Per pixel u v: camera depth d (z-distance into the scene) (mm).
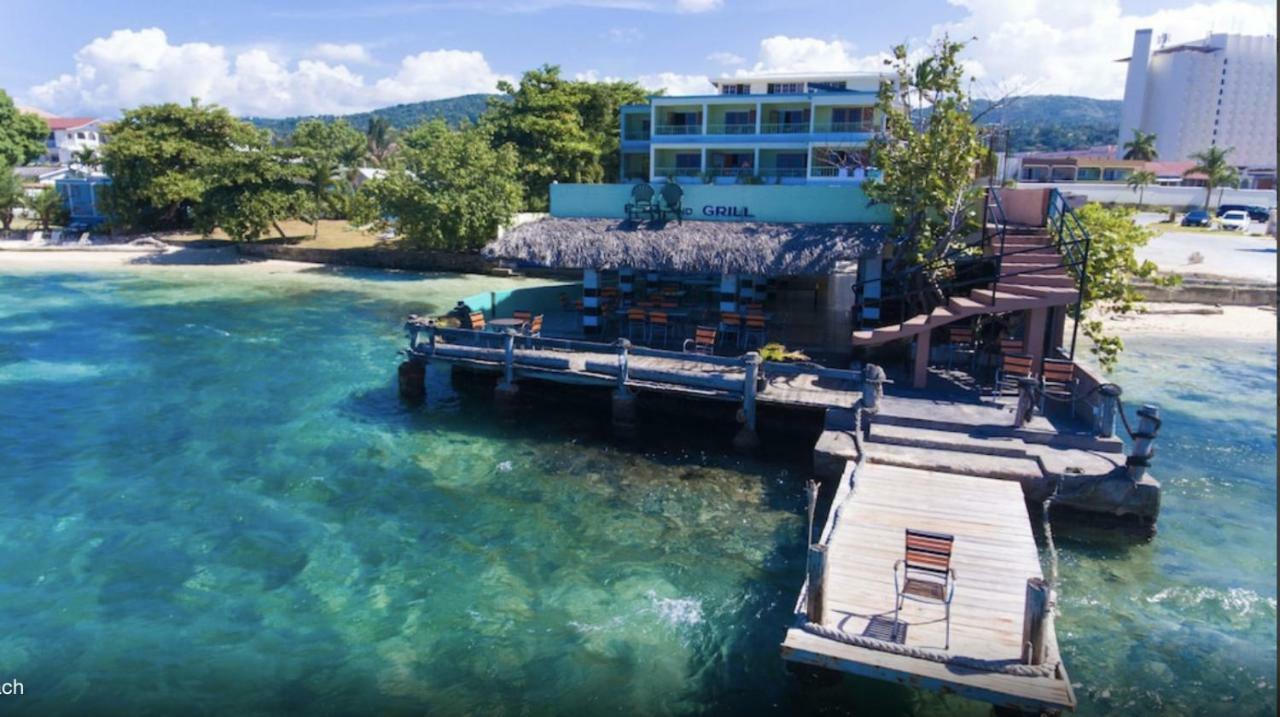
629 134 62344
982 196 20453
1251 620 11602
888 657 9094
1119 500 13445
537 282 46125
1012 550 11547
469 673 10578
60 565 13258
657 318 22203
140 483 16531
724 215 22453
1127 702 9953
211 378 24500
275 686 10320
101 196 61094
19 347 28609
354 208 53219
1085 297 19781
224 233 61031
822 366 19891
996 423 15609
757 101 55688
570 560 13391
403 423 20094
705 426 19172
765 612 11867
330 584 12703
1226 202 77812
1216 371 26047
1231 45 137750
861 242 19984
